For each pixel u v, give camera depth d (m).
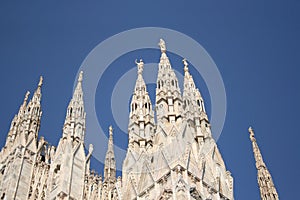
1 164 57.25
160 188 47.03
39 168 55.94
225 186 49.91
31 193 53.28
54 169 53.00
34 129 60.50
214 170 50.12
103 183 57.91
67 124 58.88
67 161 53.00
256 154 67.25
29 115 62.16
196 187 46.53
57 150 55.62
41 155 58.91
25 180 53.69
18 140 57.91
